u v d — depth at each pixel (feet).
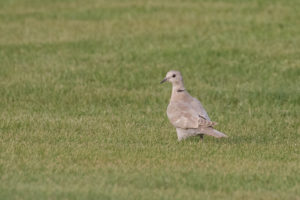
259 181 47.50
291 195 44.62
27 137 60.90
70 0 149.48
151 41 110.42
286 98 80.84
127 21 125.90
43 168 50.31
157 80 89.30
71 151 55.52
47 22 127.03
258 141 61.16
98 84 86.28
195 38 112.06
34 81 86.48
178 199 43.21
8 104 76.43
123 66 95.71
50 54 102.53
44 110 74.18
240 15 128.88
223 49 103.71
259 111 75.05
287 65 95.30
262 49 104.22
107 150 55.98
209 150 56.03
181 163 51.96
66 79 88.53
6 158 53.11
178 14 130.82
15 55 101.71
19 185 45.80
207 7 136.87
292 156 54.80
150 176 48.08
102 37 113.60
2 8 141.79
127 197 43.37
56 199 42.83
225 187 45.98
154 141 60.08
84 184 46.37
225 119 70.90
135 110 75.05
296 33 114.32
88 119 69.26
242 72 93.25
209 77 90.99
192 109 58.18
